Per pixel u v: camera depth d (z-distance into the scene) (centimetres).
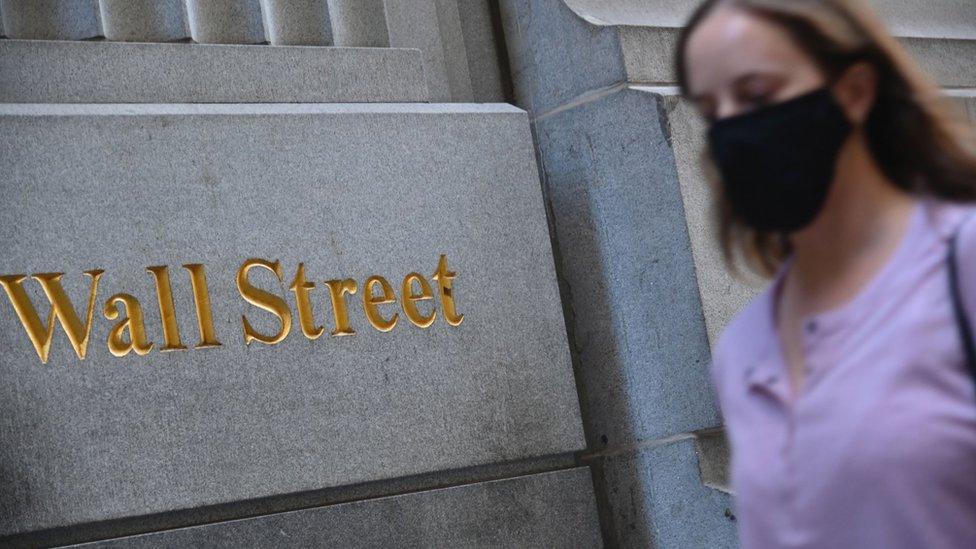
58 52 521
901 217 177
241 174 534
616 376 613
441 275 570
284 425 525
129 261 508
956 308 162
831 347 171
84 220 503
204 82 548
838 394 166
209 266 522
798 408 171
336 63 580
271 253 535
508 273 587
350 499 538
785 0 179
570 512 580
